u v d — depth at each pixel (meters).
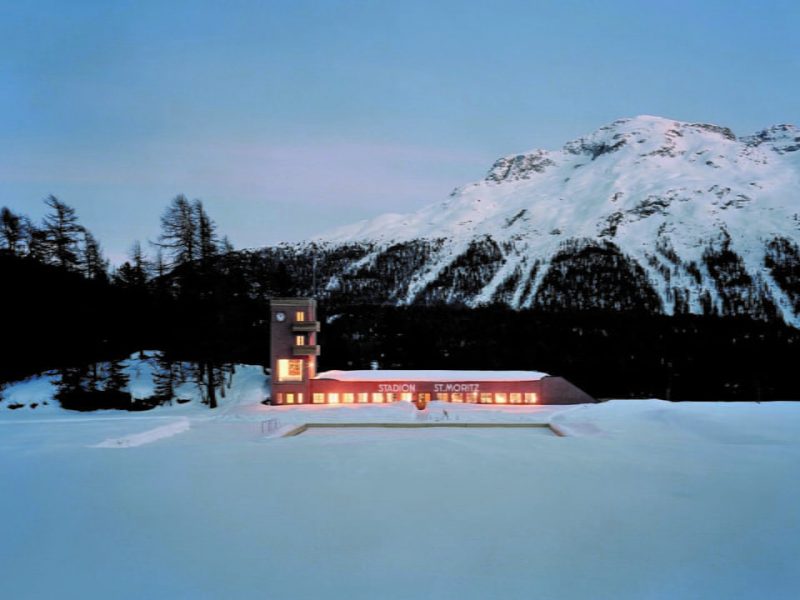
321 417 51.81
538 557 12.67
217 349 61.72
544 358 107.12
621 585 11.20
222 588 11.29
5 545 13.81
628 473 21.17
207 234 63.66
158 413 55.72
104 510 16.53
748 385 89.62
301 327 60.94
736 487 18.78
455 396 61.09
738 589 11.02
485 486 19.11
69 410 54.19
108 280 75.19
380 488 18.95
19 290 59.44
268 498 17.73
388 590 11.10
